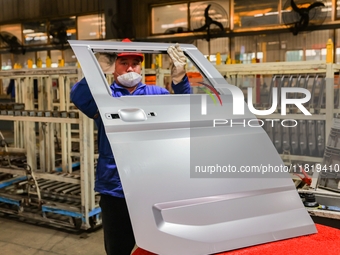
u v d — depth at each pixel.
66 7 8.09
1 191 3.86
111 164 1.89
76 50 1.53
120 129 1.31
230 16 6.67
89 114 1.85
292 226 1.27
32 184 3.59
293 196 1.38
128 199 1.15
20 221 3.76
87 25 7.95
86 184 3.25
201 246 1.12
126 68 1.99
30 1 8.46
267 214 1.28
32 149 3.63
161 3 7.20
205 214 1.20
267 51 6.49
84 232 3.48
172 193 1.21
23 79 4.15
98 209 3.42
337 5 5.72
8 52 8.73
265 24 6.41
